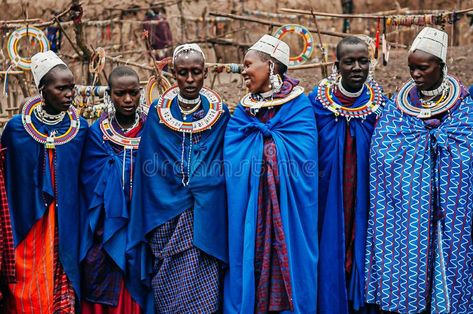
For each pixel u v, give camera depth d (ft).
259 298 15.48
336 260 15.81
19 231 16.02
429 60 15.11
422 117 15.37
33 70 15.81
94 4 49.80
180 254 15.81
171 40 47.62
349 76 15.52
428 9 56.90
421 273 15.02
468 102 15.31
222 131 16.20
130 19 50.72
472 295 15.26
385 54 21.18
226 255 15.93
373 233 15.51
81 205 16.44
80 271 16.30
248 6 53.83
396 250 15.24
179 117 16.02
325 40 54.49
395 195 15.23
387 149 15.34
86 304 16.44
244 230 15.56
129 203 16.29
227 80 42.60
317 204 15.83
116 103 16.07
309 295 15.56
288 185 15.57
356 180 15.93
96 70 21.99
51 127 16.08
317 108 16.25
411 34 47.88
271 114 16.07
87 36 46.42
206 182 15.75
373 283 15.58
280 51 16.10
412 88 15.74
